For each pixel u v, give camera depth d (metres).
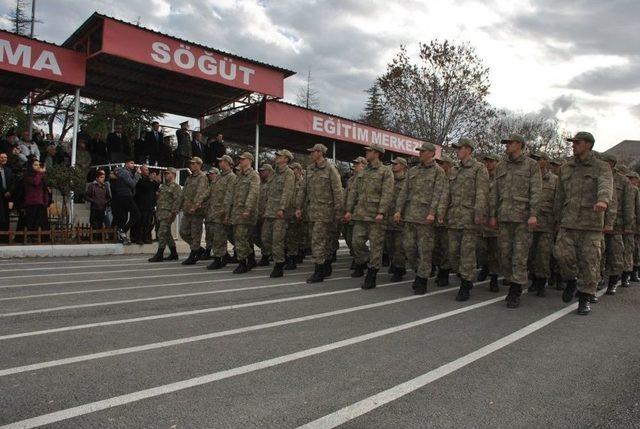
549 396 3.38
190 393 3.23
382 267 10.88
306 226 10.72
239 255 8.95
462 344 4.58
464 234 7.04
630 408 3.21
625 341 4.89
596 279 6.20
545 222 7.77
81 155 14.52
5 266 9.05
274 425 2.80
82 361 3.82
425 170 7.65
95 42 12.64
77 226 11.53
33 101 15.47
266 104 15.82
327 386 3.43
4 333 4.55
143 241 12.11
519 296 6.59
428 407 3.13
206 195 9.62
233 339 4.51
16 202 11.17
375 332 4.91
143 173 12.16
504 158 7.18
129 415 2.88
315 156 8.29
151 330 4.75
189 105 17.39
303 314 5.61
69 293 6.52
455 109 32.62
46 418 2.83
